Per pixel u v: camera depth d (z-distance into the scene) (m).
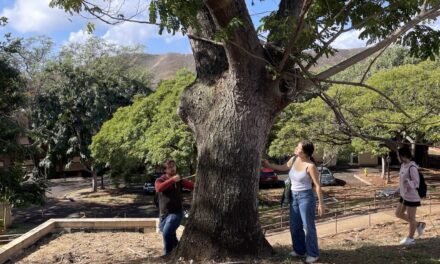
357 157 44.78
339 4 6.40
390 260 6.53
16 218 26.31
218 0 5.38
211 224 6.12
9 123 18.14
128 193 34.50
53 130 36.09
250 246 6.17
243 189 6.12
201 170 6.27
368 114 20.16
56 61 37.03
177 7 4.91
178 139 22.59
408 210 8.01
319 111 22.36
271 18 5.89
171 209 7.13
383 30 6.75
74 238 9.40
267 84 6.09
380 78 20.80
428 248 7.52
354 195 24.70
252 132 6.14
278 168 6.70
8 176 17.97
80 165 45.50
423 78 20.34
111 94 36.88
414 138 22.92
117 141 27.00
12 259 7.83
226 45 5.71
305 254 6.38
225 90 6.18
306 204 6.13
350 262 6.33
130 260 7.10
